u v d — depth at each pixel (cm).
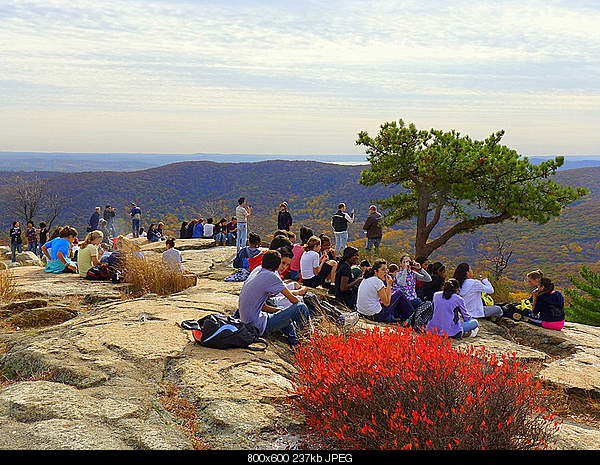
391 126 2427
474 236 9712
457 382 412
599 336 965
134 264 1091
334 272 1077
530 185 2200
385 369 418
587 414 634
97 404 439
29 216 4891
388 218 2605
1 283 933
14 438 373
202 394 478
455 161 2292
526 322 998
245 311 634
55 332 677
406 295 995
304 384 480
